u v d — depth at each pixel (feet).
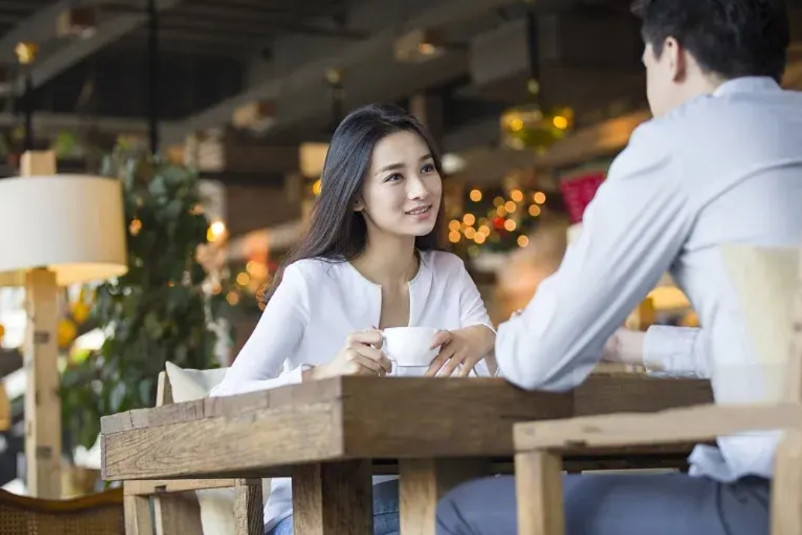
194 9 46.11
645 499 6.89
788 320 6.79
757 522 6.56
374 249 10.84
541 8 41.63
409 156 10.46
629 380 8.27
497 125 53.16
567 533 7.12
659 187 7.16
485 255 41.50
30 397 18.88
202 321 20.51
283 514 10.30
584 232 7.23
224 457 7.40
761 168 7.10
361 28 46.34
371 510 8.71
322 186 10.75
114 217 18.38
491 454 6.98
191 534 11.57
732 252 6.99
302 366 8.87
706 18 7.57
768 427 5.80
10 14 45.60
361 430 6.45
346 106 53.72
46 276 18.97
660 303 19.43
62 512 13.73
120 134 53.36
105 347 20.11
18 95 51.19
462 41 46.03
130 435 8.62
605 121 46.68
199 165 54.60
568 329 7.08
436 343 8.48
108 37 45.57
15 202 17.78
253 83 53.83
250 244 55.06
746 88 7.49
